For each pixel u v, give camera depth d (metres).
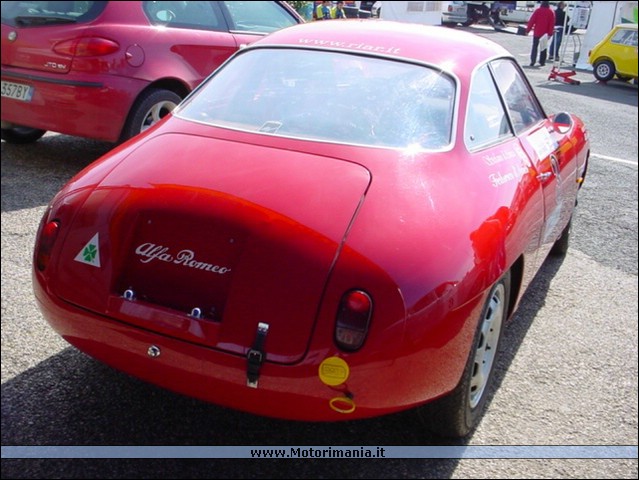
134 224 2.39
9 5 5.62
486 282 2.40
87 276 2.39
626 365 3.51
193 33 5.96
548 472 2.62
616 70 17.34
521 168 3.16
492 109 3.27
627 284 4.61
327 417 2.23
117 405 2.79
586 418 3.01
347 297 2.12
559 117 4.16
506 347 3.61
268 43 3.39
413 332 2.15
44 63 5.34
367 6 23.36
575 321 3.98
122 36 5.40
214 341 2.18
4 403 2.75
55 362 3.06
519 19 30.70
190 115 3.04
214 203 2.34
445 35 3.52
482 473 2.58
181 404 2.84
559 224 4.02
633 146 9.48
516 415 2.99
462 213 2.48
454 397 2.51
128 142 2.94
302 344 2.12
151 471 2.45
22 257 4.11
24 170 5.70
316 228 2.24
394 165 2.56
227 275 2.23
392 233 2.26
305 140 2.69
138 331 2.28
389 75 3.03
